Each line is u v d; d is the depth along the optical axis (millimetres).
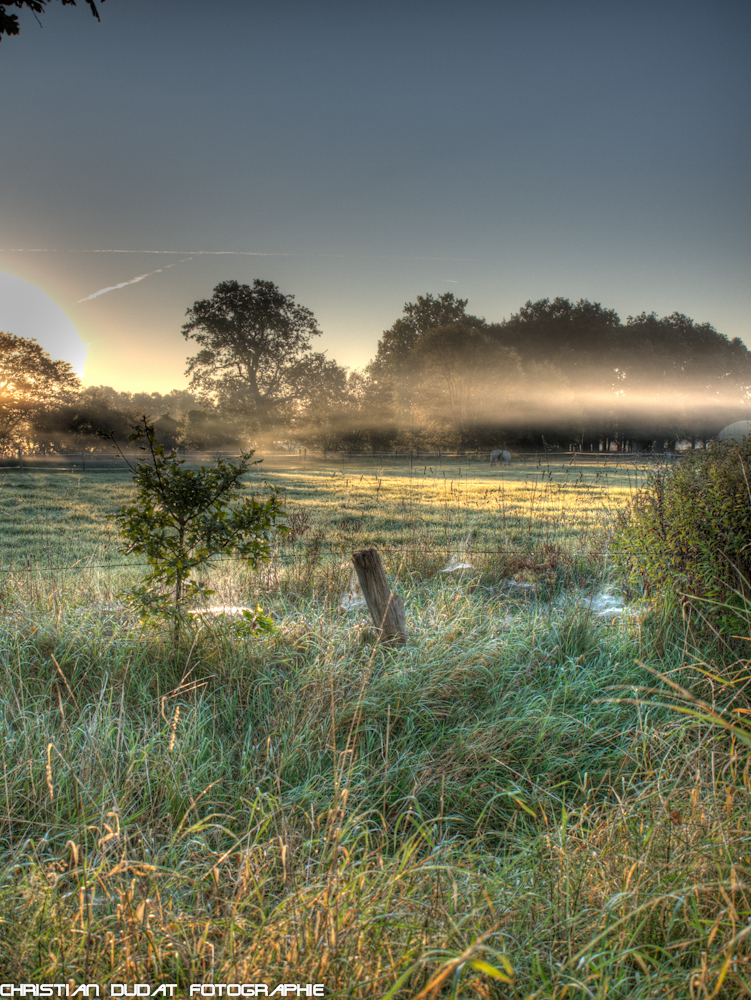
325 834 2334
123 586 5930
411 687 3711
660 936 1884
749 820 2229
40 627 4336
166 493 4266
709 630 4266
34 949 1804
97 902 2062
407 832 2713
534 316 107938
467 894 2053
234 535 4336
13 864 2193
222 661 3969
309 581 6535
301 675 3793
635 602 4996
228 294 76438
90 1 4414
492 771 3023
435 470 35000
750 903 1893
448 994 1662
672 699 3592
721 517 4199
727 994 1634
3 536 11125
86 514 14547
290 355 79812
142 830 2467
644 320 104062
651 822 2326
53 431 61562
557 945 1888
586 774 2844
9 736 3033
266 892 2113
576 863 2184
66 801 2648
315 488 21938
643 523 4902
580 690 3787
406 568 7238
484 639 4430
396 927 1809
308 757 2994
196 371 78125
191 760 2953
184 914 1956
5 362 60125
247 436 69938
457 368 63688
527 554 7648
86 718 3359
